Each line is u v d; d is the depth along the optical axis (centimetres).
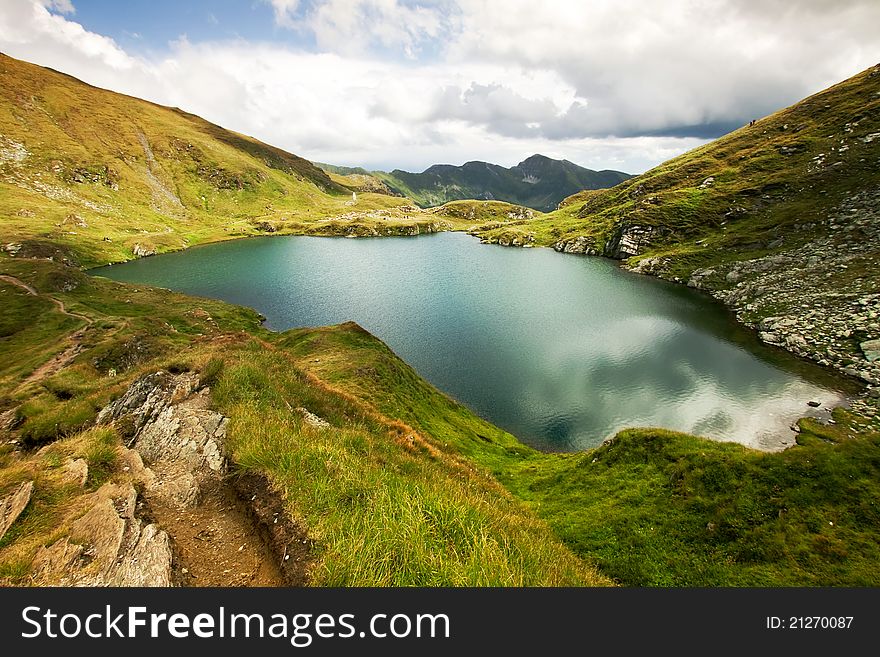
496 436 4606
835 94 17225
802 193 12625
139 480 1315
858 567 1777
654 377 6184
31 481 1224
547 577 1044
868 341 6044
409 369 5638
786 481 2295
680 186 18175
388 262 16850
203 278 13625
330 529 981
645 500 2592
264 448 1387
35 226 16250
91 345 6062
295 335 6675
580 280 13112
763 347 7000
